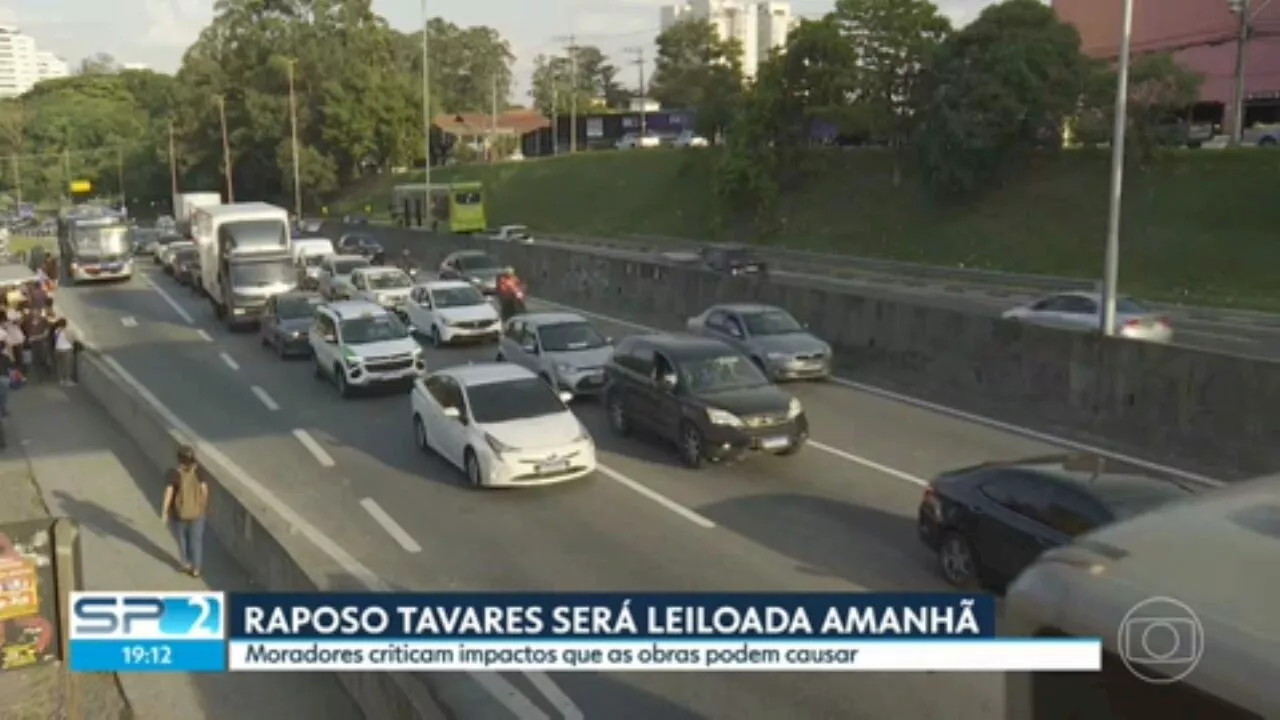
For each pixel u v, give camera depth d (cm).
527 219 7981
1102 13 6950
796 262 5362
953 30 5562
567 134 11531
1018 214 4962
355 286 3397
